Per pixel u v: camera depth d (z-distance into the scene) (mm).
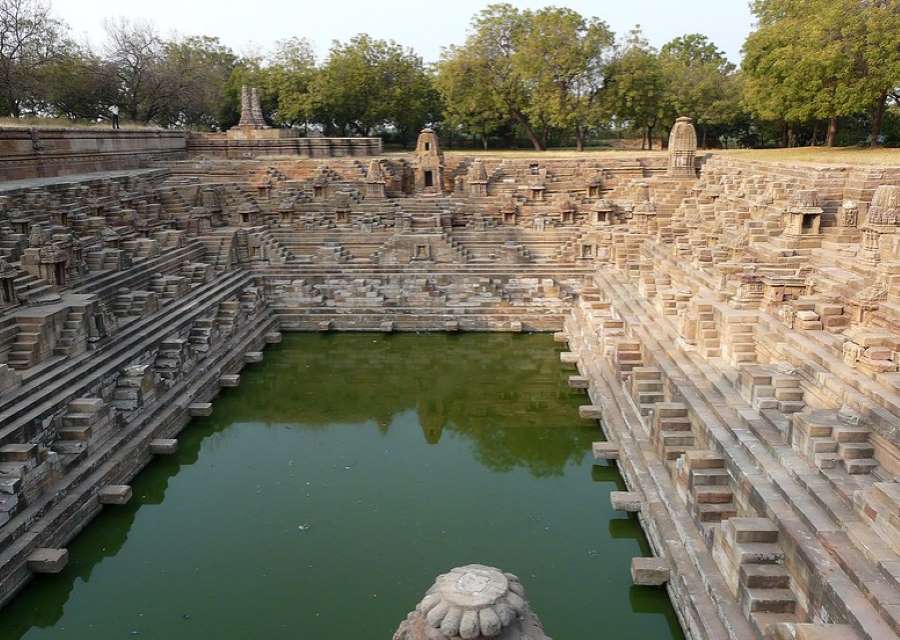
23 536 17500
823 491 14219
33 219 29844
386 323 38469
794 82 44906
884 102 46812
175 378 27609
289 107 74625
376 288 39594
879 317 18625
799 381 18016
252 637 16062
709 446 18469
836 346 18188
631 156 54656
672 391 22406
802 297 21141
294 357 36156
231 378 30281
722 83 74062
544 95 62719
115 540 20266
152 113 74562
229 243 40094
